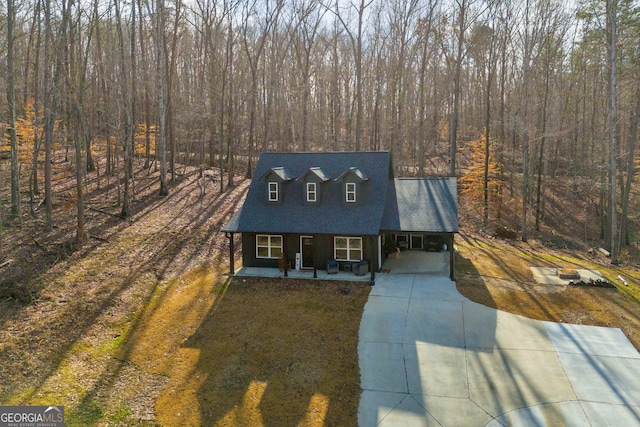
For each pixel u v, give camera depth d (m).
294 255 20.05
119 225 23.11
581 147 37.28
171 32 35.72
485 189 30.02
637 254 27.00
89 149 29.30
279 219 19.56
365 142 43.22
